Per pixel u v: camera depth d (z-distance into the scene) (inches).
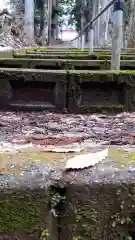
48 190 41.4
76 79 110.6
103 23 740.0
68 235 41.4
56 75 110.5
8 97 111.0
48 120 97.5
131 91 111.4
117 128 86.4
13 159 51.4
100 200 41.7
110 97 112.3
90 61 190.9
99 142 69.1
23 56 264.2
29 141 69.6
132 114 107.7
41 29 1446.9
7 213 40.9
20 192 41.1
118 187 41.6
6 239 41.0
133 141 69.8
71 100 111.6
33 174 43.7
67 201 41.7
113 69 135.4
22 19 999.0
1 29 680.4
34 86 111.4
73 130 84.0
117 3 131.8
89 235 41.6
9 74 110.1
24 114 106.7
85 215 41.6
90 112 111.3
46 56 264.1
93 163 48.4
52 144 66.5
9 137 74.4
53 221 41.3
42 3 1441.9
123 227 41.7
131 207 41.6
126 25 679.1
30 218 41.0
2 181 41.8
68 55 271.9
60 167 46.7
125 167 46.6
